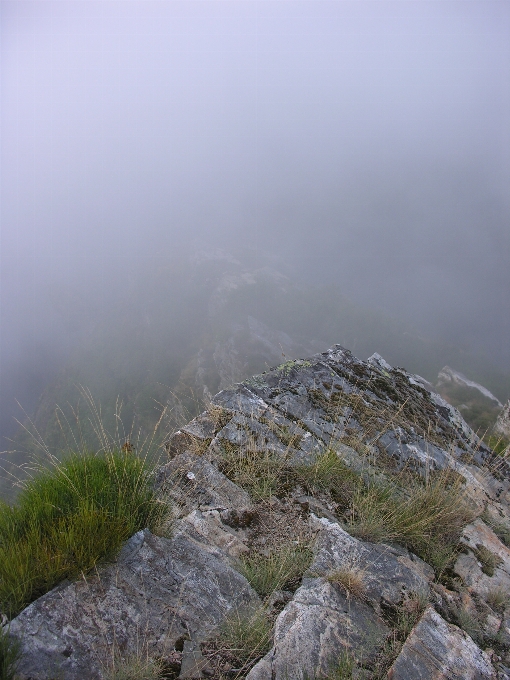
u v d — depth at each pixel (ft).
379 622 8.99
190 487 12.69
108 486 11.25
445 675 8.04
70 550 9.32
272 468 13.62
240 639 8.52
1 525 9.97
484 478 17.94
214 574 9.78
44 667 7.54
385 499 13.24
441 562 11.56
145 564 9.64
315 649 8.11
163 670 7.94
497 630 9.73
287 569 10.22
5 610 8.35
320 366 21.09
